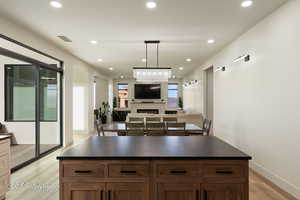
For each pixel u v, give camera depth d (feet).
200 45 16.40
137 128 14.06
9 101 17.33
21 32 12.15
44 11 10.03
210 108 24.34
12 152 15.96
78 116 26.14
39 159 14.79
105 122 35.01
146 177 6.14
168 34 13.62
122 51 18.38
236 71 14.70
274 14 10.07
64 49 17.60
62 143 18.42
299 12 8.45
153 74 15.31
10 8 9.68
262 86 11.24
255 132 12.04
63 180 6.14
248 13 10.37
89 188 6.14
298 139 8.50
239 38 14.15
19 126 17.44
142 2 9.15
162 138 9.08
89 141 8.41
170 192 6.16
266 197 8.99
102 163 6.14
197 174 6.13
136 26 12.12
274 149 10.16
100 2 9.14
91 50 17.92
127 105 41.96
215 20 11.26
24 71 16.62
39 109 15.58
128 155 6.23
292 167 8.86
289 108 9.04
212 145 7.63
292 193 8.84
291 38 8.92
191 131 14.03
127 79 41.98
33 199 8.87
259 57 11.51
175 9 9.87
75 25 11.92
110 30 12.79
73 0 8.95
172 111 41.45
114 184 6.14
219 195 6.16
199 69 26.32
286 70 9.23
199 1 9.06
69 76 19.26
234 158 6.09
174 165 6.14
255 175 11.63
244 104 13.47
